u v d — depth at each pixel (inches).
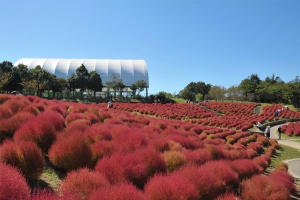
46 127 302.0
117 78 3472.0
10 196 153.8
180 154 335.9
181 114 1739.7
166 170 297.3
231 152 591.8
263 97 3292.3
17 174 178.9
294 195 431.8
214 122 1453.0
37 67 2822.3
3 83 1994.3
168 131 603.8
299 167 714.2
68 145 262.7
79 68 2960.1
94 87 2955.2
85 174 205.6
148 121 834.8
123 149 318.0
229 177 320.8
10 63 2497.5
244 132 1187.3
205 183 264.5
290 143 1157.7
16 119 331.6
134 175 240.5
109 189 182.9
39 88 2561.5
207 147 502.6
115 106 1834.4
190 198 211.3
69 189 189.2
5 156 220.4
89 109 636.1
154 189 211.0
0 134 303.6
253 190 319.6
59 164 263.9
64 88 2849.4
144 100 3046.3
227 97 3590.1
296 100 2485.2
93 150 288.7
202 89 3927.2
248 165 428.1
